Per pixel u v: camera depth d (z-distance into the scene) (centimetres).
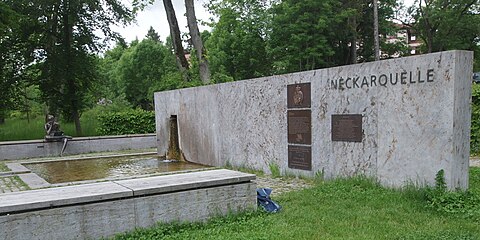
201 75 2184
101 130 2120
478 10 3666
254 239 469
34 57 2630
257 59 3841
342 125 823
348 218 559
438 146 651
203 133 1309
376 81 751
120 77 5291
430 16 3572
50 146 1705
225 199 577
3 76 2562
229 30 3897
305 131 916
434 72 653
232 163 1173
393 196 665
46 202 464
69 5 2559
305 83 912
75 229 481
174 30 2233
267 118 1034
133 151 1791
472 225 510
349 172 812
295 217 570
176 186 540
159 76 5038
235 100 1148
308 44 3084
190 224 541
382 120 742
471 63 657
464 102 649
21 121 3431
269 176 981
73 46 2673
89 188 539
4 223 443
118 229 505
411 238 464
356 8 3216
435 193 623
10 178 1061
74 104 2670
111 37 2831
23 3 2406
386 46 3612
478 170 891
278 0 3519
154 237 497
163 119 1575
